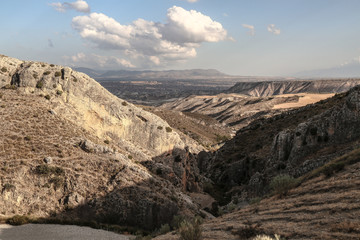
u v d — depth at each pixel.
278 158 71.69
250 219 30.89
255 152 94.62
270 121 118.62
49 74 73.56
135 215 53.59
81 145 61.69
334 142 62.56
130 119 80.19
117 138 77.12
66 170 54.56
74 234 43.53
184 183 80.88
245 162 93.62
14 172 50.19
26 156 53.06
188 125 190.12
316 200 29.22
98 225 49.31
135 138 80.12
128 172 59.34
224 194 86.69
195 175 89.62
